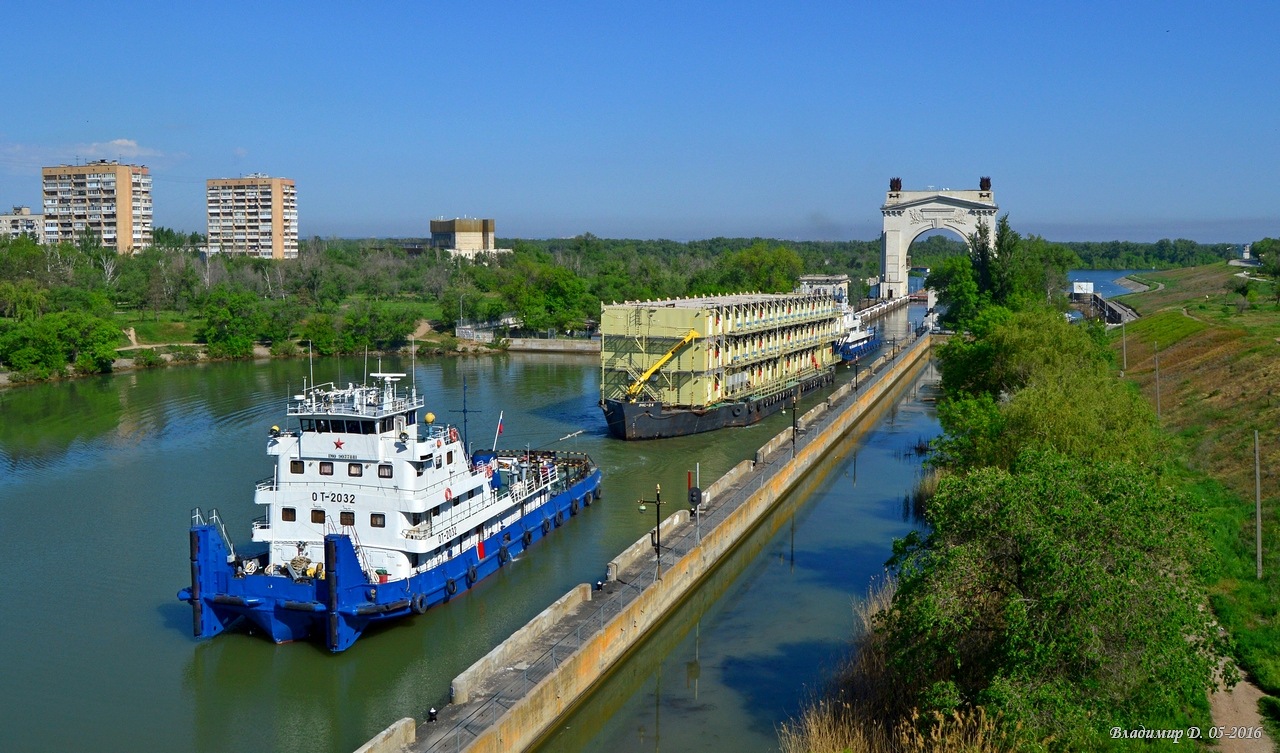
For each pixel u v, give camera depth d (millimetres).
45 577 67250
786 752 44312
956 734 37188
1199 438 91562
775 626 59500
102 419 124500
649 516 80438
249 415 126438
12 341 157750
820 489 92000
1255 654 48438
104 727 47375
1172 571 39562
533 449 102812
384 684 51781
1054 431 64125
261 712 48969
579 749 46281
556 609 52625
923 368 185250
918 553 43094
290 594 53812
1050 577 37094
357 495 57750
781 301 136750
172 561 70625
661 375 114188
